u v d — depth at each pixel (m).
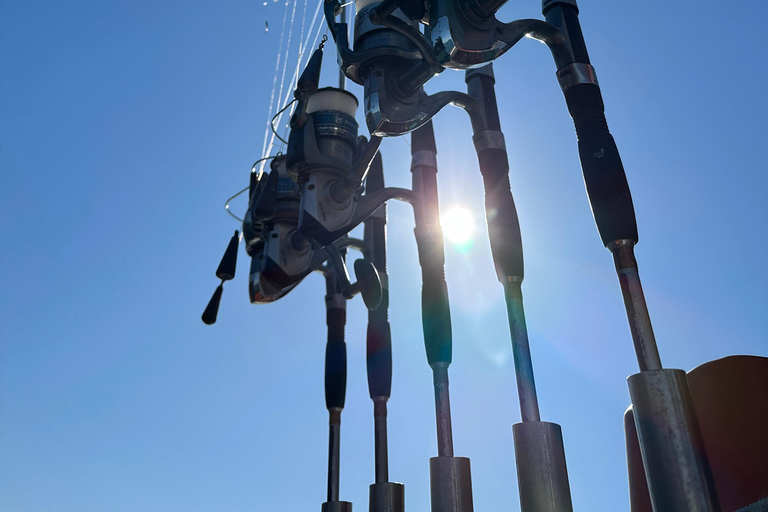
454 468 2.76
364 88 3.04
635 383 1.55
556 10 2.28
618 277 1.78
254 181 4.38
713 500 1.42
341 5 3.31
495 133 2.86
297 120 3.51
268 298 4.11
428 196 3.55
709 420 1.69
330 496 3.87
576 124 2.04
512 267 2.49
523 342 2.35
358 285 3.36
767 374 1.70
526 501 2.07
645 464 1.51
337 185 3.47
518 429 2.16
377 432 3.58
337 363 4.14
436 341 3.03
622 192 1.83
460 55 2.43
